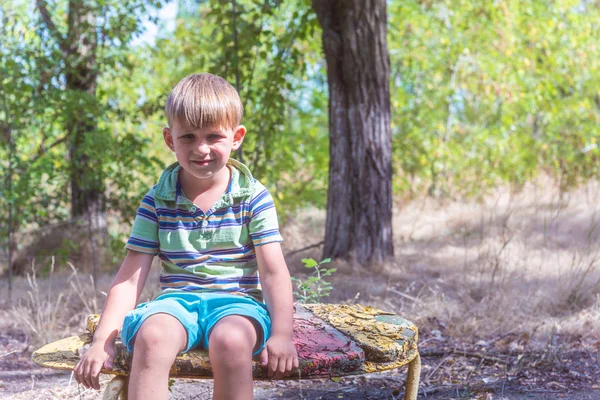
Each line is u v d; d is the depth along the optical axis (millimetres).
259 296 2211
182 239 2172
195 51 9570
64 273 6852
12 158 6570
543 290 5242
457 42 10617
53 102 6797
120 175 6961
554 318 4688
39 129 7340
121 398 2125
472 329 4445
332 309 2553
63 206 7461
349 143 6543
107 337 2033
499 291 5191
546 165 11547
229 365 1857
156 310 1952
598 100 13070
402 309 4922
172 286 2182
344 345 2072
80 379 1969
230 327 1899
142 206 2240
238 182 2225
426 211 9414
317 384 3516
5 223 6875
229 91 2164
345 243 6520
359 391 3363
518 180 10844
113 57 7328
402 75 11852
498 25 10508
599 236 7059
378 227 6512
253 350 1998
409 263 6523
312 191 8734
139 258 2205
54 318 4719
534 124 12836
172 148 2262
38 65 6707
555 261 6191
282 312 2061
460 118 12148
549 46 11375
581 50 11258
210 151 2098
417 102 11219
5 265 7254
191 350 1980
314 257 6801
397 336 2188
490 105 11961
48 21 7246
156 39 9570
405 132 10484
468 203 9703
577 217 7828
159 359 1846
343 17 6398
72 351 2121
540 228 7566
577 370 3648
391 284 5691
